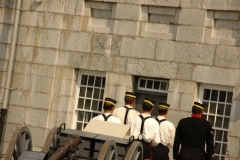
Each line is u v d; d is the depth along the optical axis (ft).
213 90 126.52
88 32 134.51
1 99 139.03
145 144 101.19
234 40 123.54
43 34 137.28
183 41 126.72
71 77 135.03
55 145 88.48
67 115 134.92
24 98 137.69
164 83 130.82
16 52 138.62
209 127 101.76
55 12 136.87
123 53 131.34
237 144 120.88
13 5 139.23
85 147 92.79
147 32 130.31
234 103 121.90
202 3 125.59
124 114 107.45
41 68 136.98
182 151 102.22
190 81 125.70
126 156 87.40
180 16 127.13
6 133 138.21
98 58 133.28
